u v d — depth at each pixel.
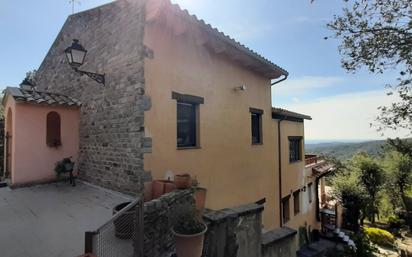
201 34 5.66
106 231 2.99
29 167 6.32
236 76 7.39
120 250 2.98
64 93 7.68
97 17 6.23
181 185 4.17
